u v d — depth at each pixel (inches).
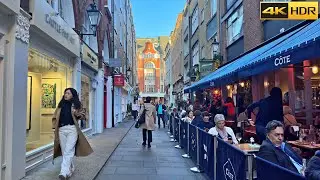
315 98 434.0
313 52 223.9
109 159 402.0
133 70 2452.0
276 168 132.7
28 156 311.3
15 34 271.9
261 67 314.0
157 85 3831.2
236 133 473.1
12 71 268.2
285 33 442.9
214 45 840.9
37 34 342.0
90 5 604.1
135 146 526.0
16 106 273.3
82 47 537.3
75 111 290.4
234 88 715.4
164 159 404.2
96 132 726.5
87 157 398.3
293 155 197.2
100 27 744.3
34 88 386.0
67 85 480.4
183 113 663.1
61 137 288.0
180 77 1822.1
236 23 703.7
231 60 717.9
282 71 500.7
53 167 334.6
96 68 686.5
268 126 189.8
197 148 342.0
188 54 1497.3
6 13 260.1
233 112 572.4
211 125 391.5
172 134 673.6
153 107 522.3
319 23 298.0
